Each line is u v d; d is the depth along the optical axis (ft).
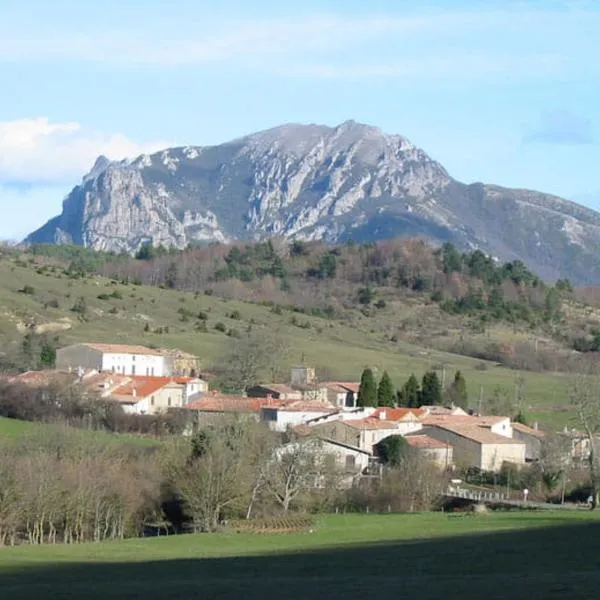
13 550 401.90
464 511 547.49
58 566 345.72
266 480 524.93
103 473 501.97
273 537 444.96
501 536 406.21
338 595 246.27
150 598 255.29
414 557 341.82
